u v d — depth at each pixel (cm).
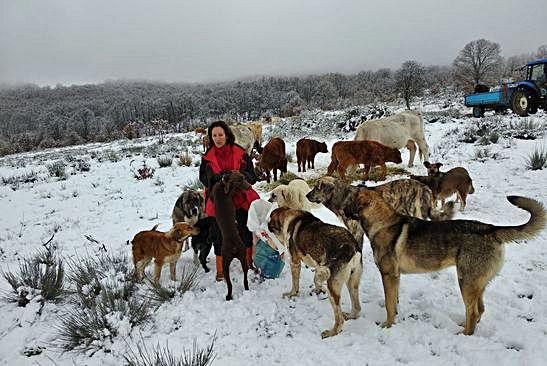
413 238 383
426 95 4566
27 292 492
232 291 497
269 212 543
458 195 705
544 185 770
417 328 386
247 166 572
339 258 387
